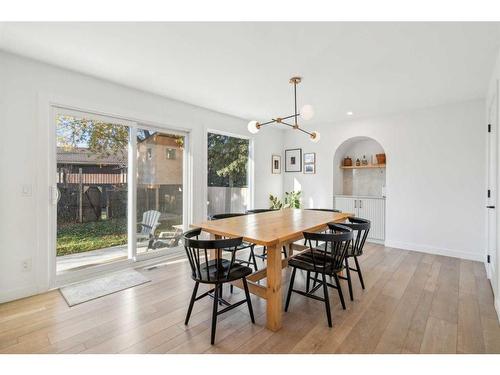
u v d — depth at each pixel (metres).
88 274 3.05
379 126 4.61
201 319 2.19
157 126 3.73
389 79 3.02
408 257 3.90
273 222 2.78
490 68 2.70
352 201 5.04
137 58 2.53
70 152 2.96
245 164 5.29
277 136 5.80
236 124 4.84
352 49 2.32
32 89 2.58
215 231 2.36
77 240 3.03
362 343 1.87
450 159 3.95
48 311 2.30
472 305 2.42
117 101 3.21
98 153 3.18
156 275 3.16
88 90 2.96
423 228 4.19
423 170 4.18
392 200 4.48
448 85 3.20
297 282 3.01
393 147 4.47
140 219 3.59
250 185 5.27
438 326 2.08
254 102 3.93
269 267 2.07
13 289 2.51
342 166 5.43
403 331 2.02
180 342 1.88
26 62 2.54
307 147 5.53
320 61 2.57
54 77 2.72
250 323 2.14
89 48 2.34
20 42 2.25
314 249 2.80
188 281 2.99
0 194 2.43
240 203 5.20
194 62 2.61
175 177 4.00
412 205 4.29
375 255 4.00
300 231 2.29
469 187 3.80
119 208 3.38
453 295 2.63
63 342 1.87
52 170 2.77
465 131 3.83
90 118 3.06
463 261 3.72
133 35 2.12
